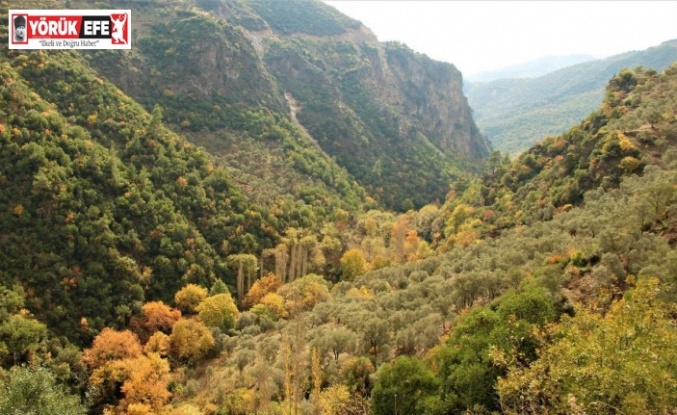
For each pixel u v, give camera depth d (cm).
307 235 12019
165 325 7938
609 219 5572
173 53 17338
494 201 12612
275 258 10825
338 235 12912
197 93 17000
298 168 16650
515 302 3494
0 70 9644
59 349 6619
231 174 13525
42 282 7506
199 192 11056
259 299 9175
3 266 7375
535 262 5378
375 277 8969
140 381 5984
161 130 12231
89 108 11256
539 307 3403
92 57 14738
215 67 18038
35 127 9025
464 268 6750
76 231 8244
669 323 2412
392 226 14088
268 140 17325
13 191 8106
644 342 2186
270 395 4622
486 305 4653
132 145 10944
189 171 11638
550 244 5922
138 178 10119
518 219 9944
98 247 8362
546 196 9788
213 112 16812
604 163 8425
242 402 5031
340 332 5319
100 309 7762
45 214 8156
